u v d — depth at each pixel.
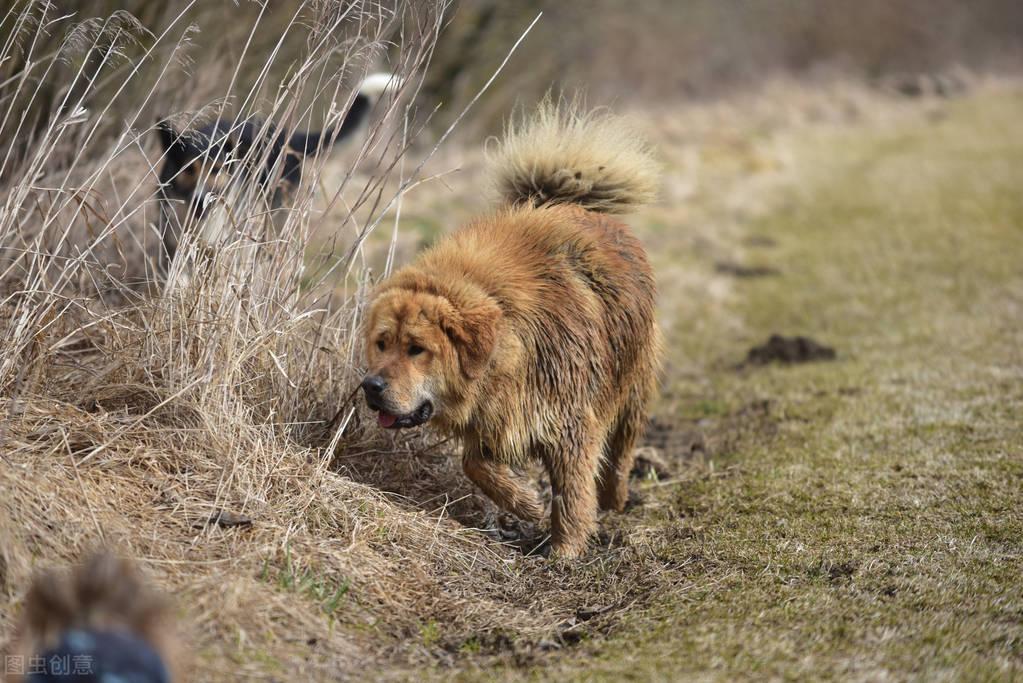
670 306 18.11
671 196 26.08
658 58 39.84
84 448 8.38
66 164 11.92
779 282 19.56
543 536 9.60
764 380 14.21
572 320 8.86
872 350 15.03
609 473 10.12
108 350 9.46
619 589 8.33
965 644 6.98
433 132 25.55
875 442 11.23
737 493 10.29
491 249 9.02
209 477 8.46
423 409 8.57
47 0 10.07
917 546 8.64
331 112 10.06
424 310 8.32
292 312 9.89
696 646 7.17
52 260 9.02
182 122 10.49
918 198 26.05
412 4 9.99
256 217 9.88
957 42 58.19
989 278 18.30
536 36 29.72
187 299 9.40
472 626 7.65
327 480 8.84
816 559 8.55
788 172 30.30
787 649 7.03
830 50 51.81
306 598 7.45
